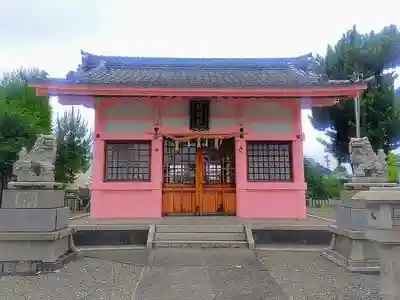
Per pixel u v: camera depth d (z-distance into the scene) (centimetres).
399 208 366
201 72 1563
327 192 2478
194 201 1309
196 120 1309
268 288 560
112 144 1301
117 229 958
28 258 674
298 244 945
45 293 539
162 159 1306
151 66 1623
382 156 790
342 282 595
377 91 1758
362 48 1825
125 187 1265
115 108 1302
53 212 693
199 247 894
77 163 2394
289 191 1284
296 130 1312
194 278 615
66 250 772
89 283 593
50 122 2066
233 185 1323
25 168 704
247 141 1315
